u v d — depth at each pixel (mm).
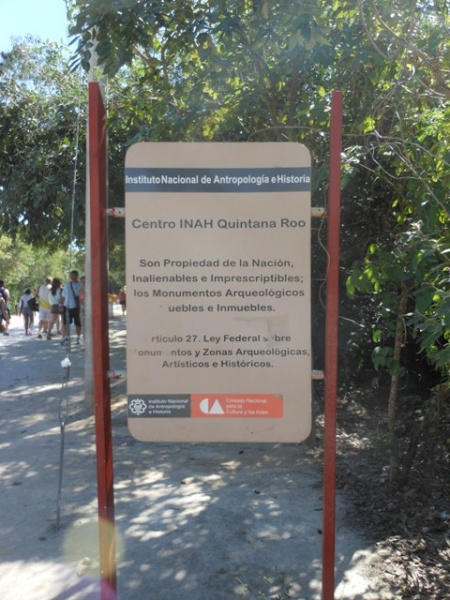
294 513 5184
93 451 7012
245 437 3262
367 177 6434
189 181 3197
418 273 3939
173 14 5156
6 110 12125
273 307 3227
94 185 3203
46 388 10789
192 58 6051
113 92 8867
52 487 5887
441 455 5488
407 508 5160
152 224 3211
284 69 6082
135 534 4824
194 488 5789
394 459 5578
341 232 7227
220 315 3236
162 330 3244
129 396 3264
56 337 19391
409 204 4938
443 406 5453
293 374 3240
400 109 5215
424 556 4461
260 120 6652
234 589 4051
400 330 5164
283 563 4371
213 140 6676
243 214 3197
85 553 4582
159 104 6258
